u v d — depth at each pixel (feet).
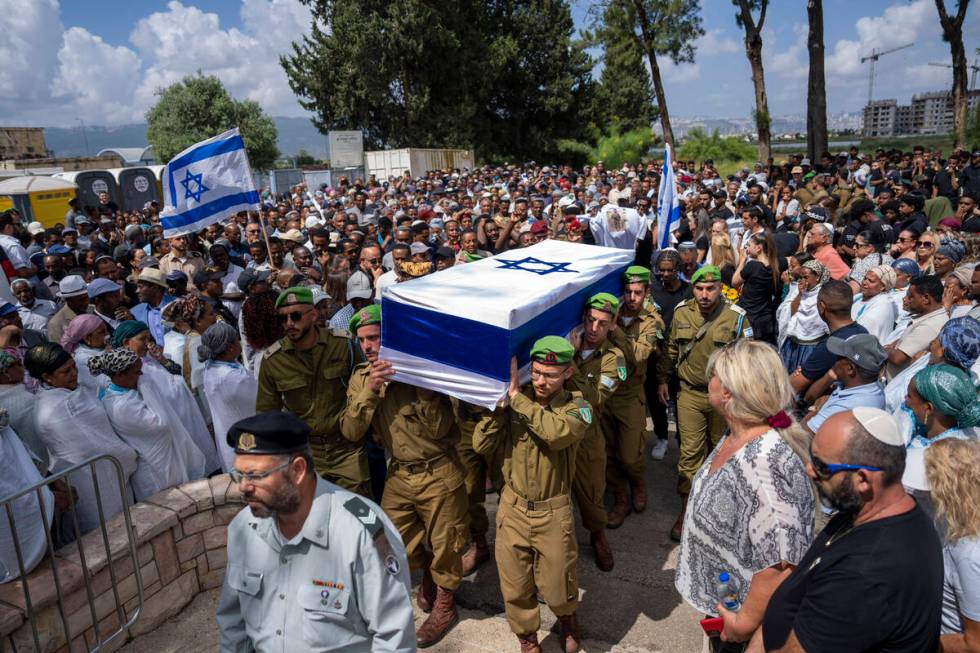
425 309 10.28
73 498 10.84
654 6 85.40
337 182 102.17
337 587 6.69
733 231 32.04
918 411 9.16
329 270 23.57
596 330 12.22
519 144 147.13
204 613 12.13
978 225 26.50
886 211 31.83
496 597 12.98
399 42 118.93
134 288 24.90
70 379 11.53
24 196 60.59
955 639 7.08
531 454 10.23
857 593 5.55
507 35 137.59
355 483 12.42
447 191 63.62
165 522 11.63
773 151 130.31
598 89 153.28
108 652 10.92
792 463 6.92
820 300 14.16
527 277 12.11
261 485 6.43
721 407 7.52
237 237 33.19
